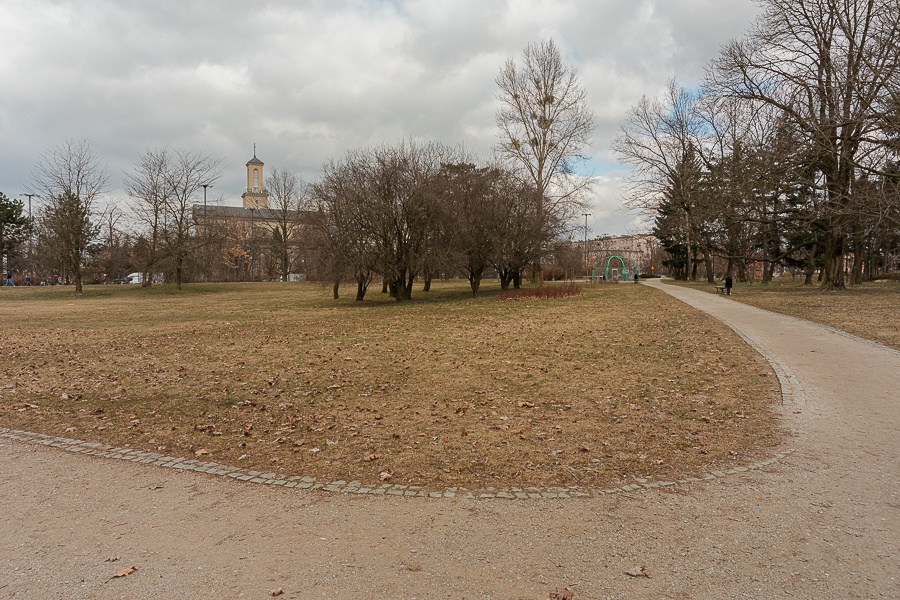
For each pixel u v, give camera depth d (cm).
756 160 2581
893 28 1995
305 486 500
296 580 345
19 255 6750
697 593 326
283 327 1994
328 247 3083
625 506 446
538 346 1352
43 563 369
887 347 1138
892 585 330
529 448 592
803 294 2748
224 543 395
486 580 343
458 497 469
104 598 328
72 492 493
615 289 4203
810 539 388
